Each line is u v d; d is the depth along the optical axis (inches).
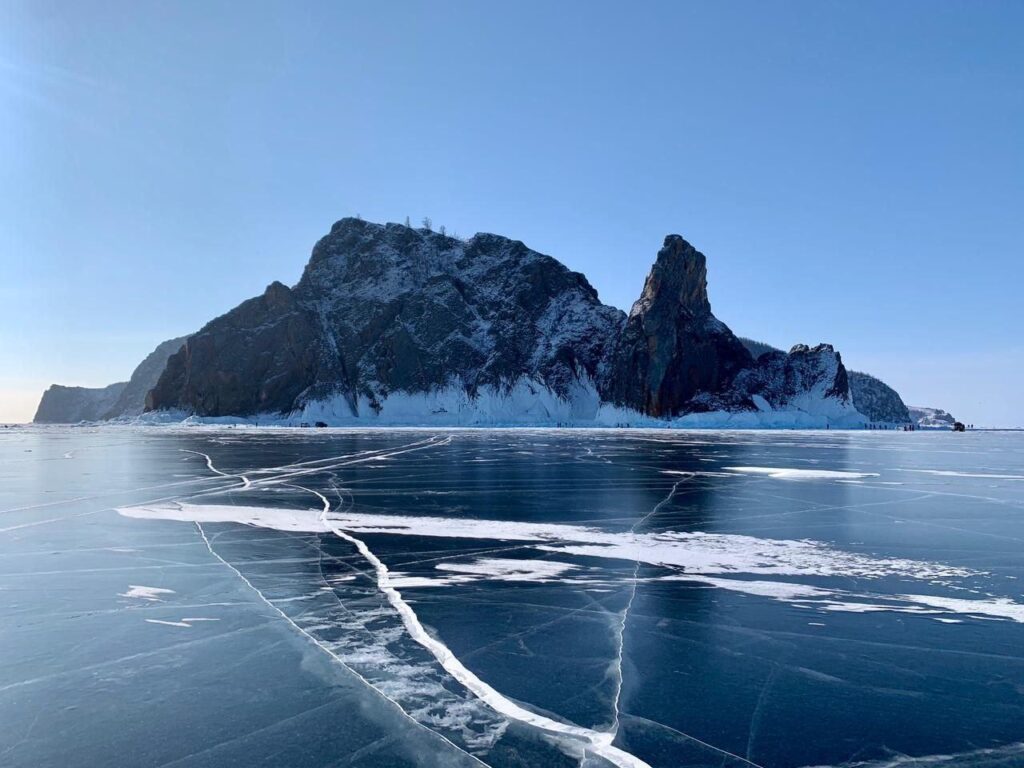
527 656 378.3
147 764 269.4
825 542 666.8
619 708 316.8
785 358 6176.2
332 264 7637.8
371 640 402.6
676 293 5964.6
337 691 334.0
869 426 5802.2
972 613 450.6
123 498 971.3
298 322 6840.6
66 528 738.2
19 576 540.7
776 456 1861.5
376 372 6540.4
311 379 6628.9
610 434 3676.2
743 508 881.5
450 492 1040.8
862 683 344.2
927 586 511.5
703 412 5610.2
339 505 904.3
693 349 5846.5
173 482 1178.0
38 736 291.0
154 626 426.3
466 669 360.8
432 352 6638.8
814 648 390.9
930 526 753.6
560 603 473.1
